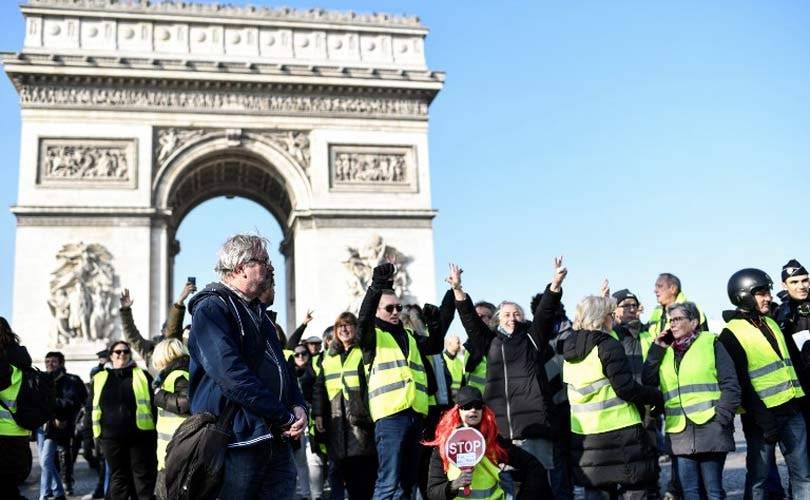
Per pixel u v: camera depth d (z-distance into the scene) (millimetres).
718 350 16609
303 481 26672
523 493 13969
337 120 71938
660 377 17000
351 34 74062
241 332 10945
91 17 68000
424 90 73375
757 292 17719
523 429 17797
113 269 64062
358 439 19484
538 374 18219
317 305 67750
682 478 16641
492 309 24344
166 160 67312
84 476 37969
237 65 68938
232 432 10508
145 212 65312
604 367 15562
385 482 17375
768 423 17016
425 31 75500
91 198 65000
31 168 64312
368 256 69125
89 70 65625
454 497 13805
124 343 21062
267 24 71812
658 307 25953
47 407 16422
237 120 69625
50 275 62812
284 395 11297
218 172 76375
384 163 72312
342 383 20047
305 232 69750
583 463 15711
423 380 18609
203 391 10914
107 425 20609
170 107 68188
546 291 18094
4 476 15680
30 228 63375
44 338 61750
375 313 17938
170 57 68375
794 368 18406
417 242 71125
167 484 10430
